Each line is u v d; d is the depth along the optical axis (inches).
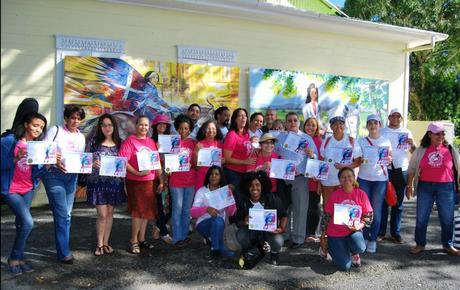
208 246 234.7
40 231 248.7
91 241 235.5
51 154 179.6
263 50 370.9
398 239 254.2
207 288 180.7
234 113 234.8
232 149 232.5
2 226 252.8
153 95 327.0
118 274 191.2
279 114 375.6
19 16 286.5
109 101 311.9
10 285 174.7
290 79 380.2
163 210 236.4
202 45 344.5
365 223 208.5
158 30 327.9
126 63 316.8
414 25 704.4
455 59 729.0
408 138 256.1
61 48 298.5
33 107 183.5
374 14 713.6
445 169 229.1
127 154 210.7
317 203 251.8
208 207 214.1
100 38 309.1
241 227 208.2
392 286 190.7
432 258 228.8
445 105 708.7
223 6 324.5
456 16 692.7
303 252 231.0
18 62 288.7
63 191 193.2
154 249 227.0
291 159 234.4
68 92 299.7
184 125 231.6
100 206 209.3
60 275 187.2
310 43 393.4
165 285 181.9
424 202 233.5
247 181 209.6
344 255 203.5
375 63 431.8
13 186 177.0
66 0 297.9
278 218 211.6
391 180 251.9
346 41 412.5
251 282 188.5
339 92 408.8
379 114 435.2
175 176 226.5
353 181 208.5
